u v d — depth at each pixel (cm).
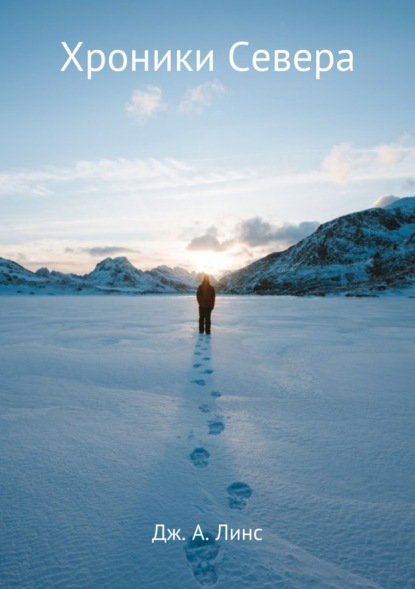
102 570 209
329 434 400
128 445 374
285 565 212
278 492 286
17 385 611
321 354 894
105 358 848
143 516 256
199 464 332
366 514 258
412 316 2169
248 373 692
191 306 3569
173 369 729
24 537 237
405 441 381
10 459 345
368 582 200
